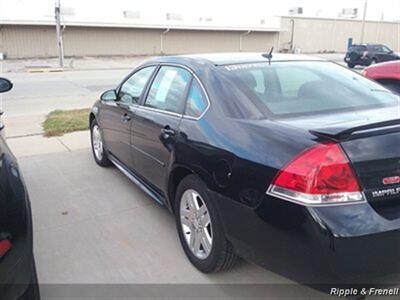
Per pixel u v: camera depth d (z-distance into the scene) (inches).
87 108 422.3
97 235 150.0
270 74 130.4
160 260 133.1
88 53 1417.3
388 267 90.0
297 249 91.9
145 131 152.7
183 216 131.1
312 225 88.2
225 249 114.0
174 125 132.7
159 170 144.2
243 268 125.9
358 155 90.1
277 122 106.3
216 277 122.7
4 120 362.3
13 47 1289.4
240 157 102.7
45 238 148.3
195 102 129.1
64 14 1353.3
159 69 158.6
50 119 348.5
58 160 236.8
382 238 87.7
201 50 1668.3
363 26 2022.6
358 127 92.0
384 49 1203.2
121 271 128.0
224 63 135.9
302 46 1932.8
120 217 163.8
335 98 123.3
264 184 96.3
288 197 91.7
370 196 90.0
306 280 94.3
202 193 117.5
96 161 227.5
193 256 127.7
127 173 184.2
